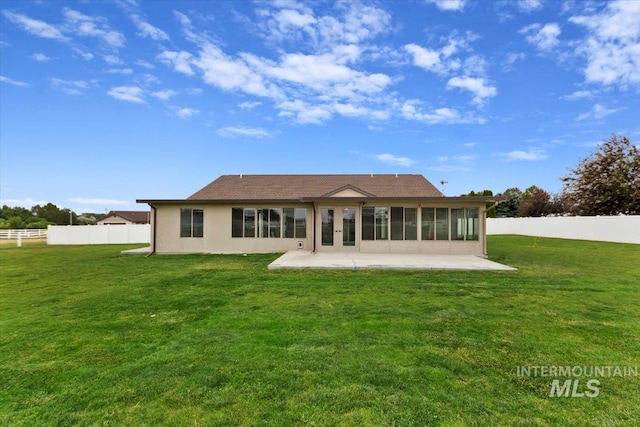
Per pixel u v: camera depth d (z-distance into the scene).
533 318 4.96
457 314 5.16
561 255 13.34
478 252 13.06
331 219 13.81
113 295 6.60
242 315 5.14
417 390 2.87
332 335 4.23
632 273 8.94
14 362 3.50
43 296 6.55
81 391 2.90
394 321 4.81
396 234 13.45
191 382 3.02
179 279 8.30
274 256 13.34
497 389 2.91
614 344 3.94
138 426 2.40
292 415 2.51
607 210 25.02
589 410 2.60
